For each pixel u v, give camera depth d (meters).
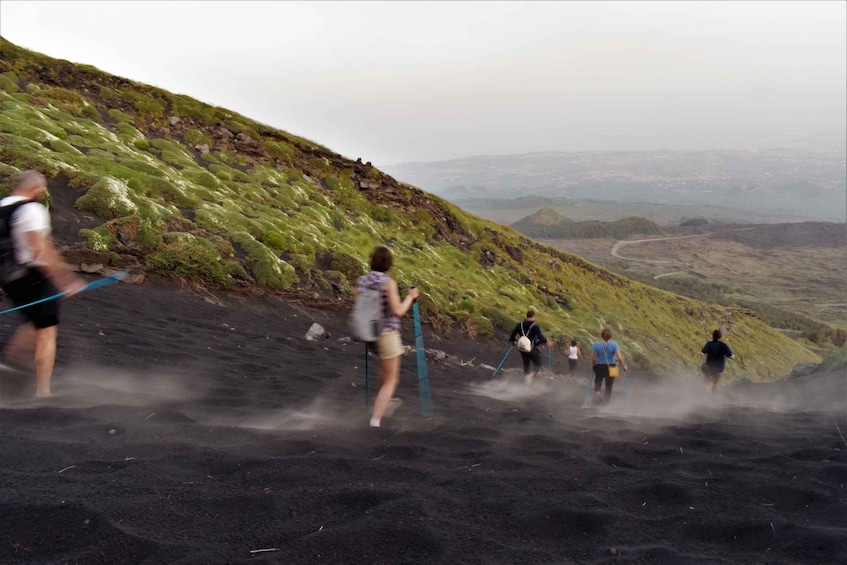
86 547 3.52
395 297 7.41
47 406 6.72
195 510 4.19
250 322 19.77
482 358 28.22
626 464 6.71
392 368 7.44
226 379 10.30
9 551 3.45
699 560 3.85
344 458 5.67
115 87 42.84
